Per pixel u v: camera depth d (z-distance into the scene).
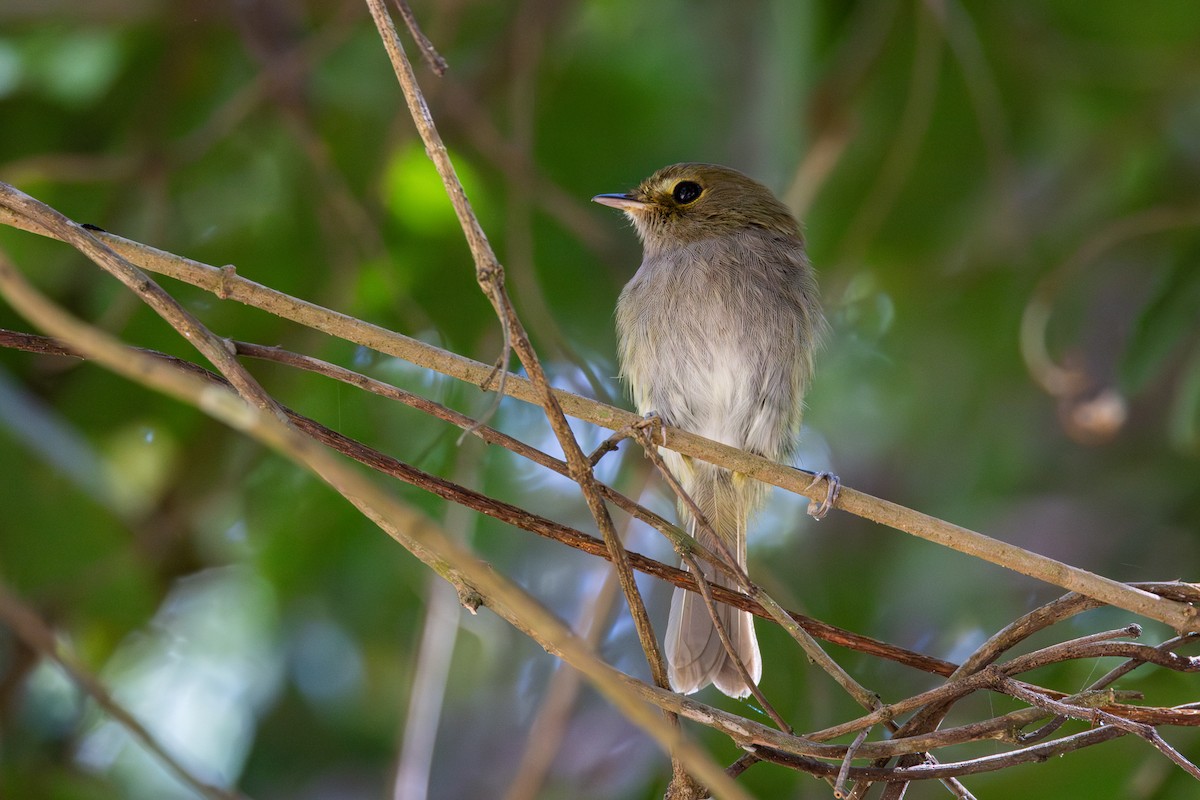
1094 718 5.75
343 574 10.98
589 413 6.35
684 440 6.66
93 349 4.52
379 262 10.30
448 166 5.46
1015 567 6.26
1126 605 6.12
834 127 10.93
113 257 5.89
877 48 10.73
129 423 10.36
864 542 12.02
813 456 12.50
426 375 10.66
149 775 10.78
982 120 10.75
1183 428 9.98
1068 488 12.00
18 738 10.33
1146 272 11.98
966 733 5.94
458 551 4.80
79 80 10.84
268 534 10.82
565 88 11.70
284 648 11.34
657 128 11.79
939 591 11.53
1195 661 6.13
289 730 11.33
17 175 10.33
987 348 11.80
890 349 12.13
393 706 11.24
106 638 10.52
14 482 7.09
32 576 7.20
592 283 11.47
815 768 6.07
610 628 11.98
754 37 11.60
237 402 4.69
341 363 10.57
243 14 10.86
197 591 11.50
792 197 10.98
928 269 11.50
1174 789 8.61
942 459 12.05
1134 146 11.41
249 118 11.05
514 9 11.44
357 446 6.20
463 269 10.95
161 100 10.80
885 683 10.97
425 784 9.05
